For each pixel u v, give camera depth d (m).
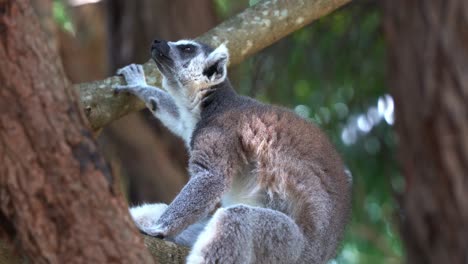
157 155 18.12
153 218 10.59
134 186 18.59
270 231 9.57
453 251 15.30
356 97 19.72
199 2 18.30
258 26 12.77
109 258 6.86
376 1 19.38
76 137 6.68
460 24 15.09
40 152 6.54
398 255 21.81
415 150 15.72
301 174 10.47
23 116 6.46
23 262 7.41
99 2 19.38
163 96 12.21
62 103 6.65
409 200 15.93
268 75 19.92
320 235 10.27
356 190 19.80
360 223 20.78
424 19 15.42
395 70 15.98
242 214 9.41
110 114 11.84
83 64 17.91
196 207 10.08
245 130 10.80
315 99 19.81
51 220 6.67
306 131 10.97
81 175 6.67
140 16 18.17
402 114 15.88
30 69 6.48
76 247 6.75
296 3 12.92
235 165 10.70
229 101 11.76
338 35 19.69
